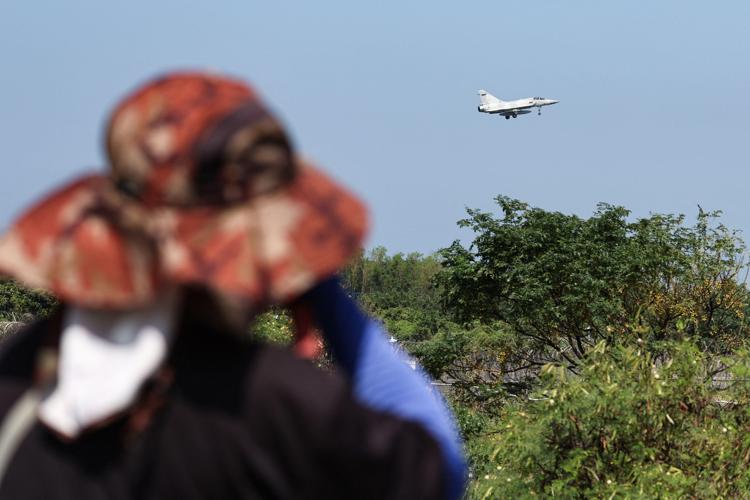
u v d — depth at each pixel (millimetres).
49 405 4270
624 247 97938
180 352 4250
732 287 90250
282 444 4168
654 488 20891
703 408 22781
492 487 22250
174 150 4172
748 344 25969
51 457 4234
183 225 4168
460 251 107062
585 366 23469
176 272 4117
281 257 4168
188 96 4258
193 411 4188
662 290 93625
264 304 4453
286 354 4320
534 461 22406
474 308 105688
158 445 4172
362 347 4656
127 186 4219
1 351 4586
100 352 4215
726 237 91250
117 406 4137
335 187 4352
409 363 4727
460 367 83688
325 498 4199
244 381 4203
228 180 4184
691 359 23172
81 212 4242
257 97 4367
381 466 4184
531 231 102500
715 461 21984
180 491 4168
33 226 4277
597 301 93812
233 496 4180
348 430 4188
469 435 29969
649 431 22359
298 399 4184
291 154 4305
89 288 4160
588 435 22422
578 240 99812
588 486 22156
